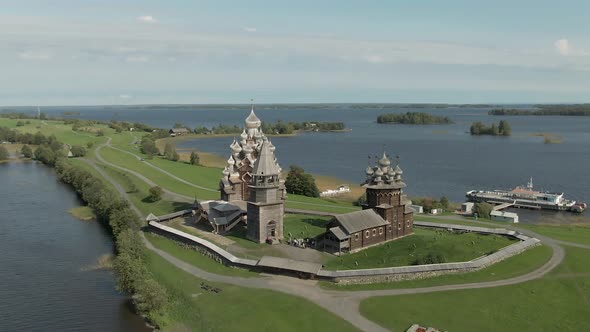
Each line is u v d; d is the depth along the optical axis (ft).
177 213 388.37
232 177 385.50
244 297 242.99
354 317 219.61
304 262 267.80
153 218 367.45
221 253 293.84
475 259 285.84
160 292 230.48
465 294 244.01
